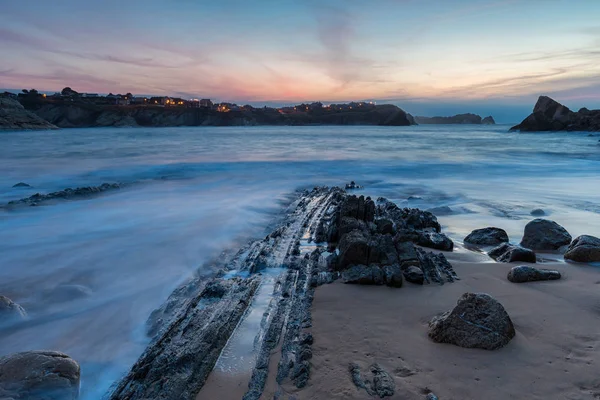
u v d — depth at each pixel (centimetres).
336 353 417
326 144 5200
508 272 655
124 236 987
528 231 851
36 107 18275
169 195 1598
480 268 690
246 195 1620
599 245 719
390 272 620
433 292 582
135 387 388
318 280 634
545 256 761
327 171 2456
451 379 365
